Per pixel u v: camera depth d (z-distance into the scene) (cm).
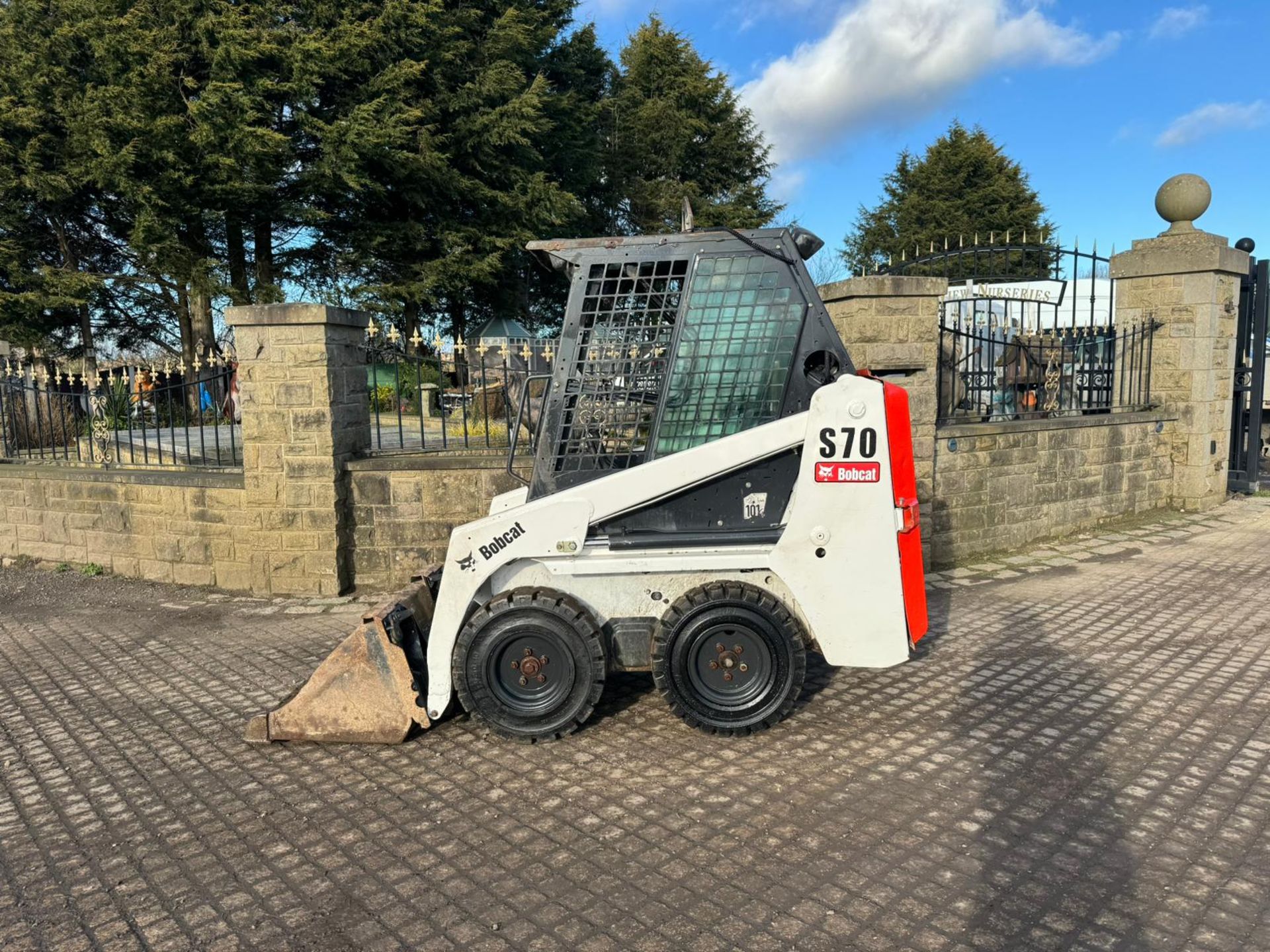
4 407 927
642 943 276
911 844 329
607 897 302
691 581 432
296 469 720
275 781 403
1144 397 1005
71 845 351
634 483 419
